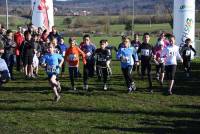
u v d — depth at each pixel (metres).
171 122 10.68
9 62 17.20
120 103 13.00
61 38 18.59
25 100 13.41
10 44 17.20
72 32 50.75
